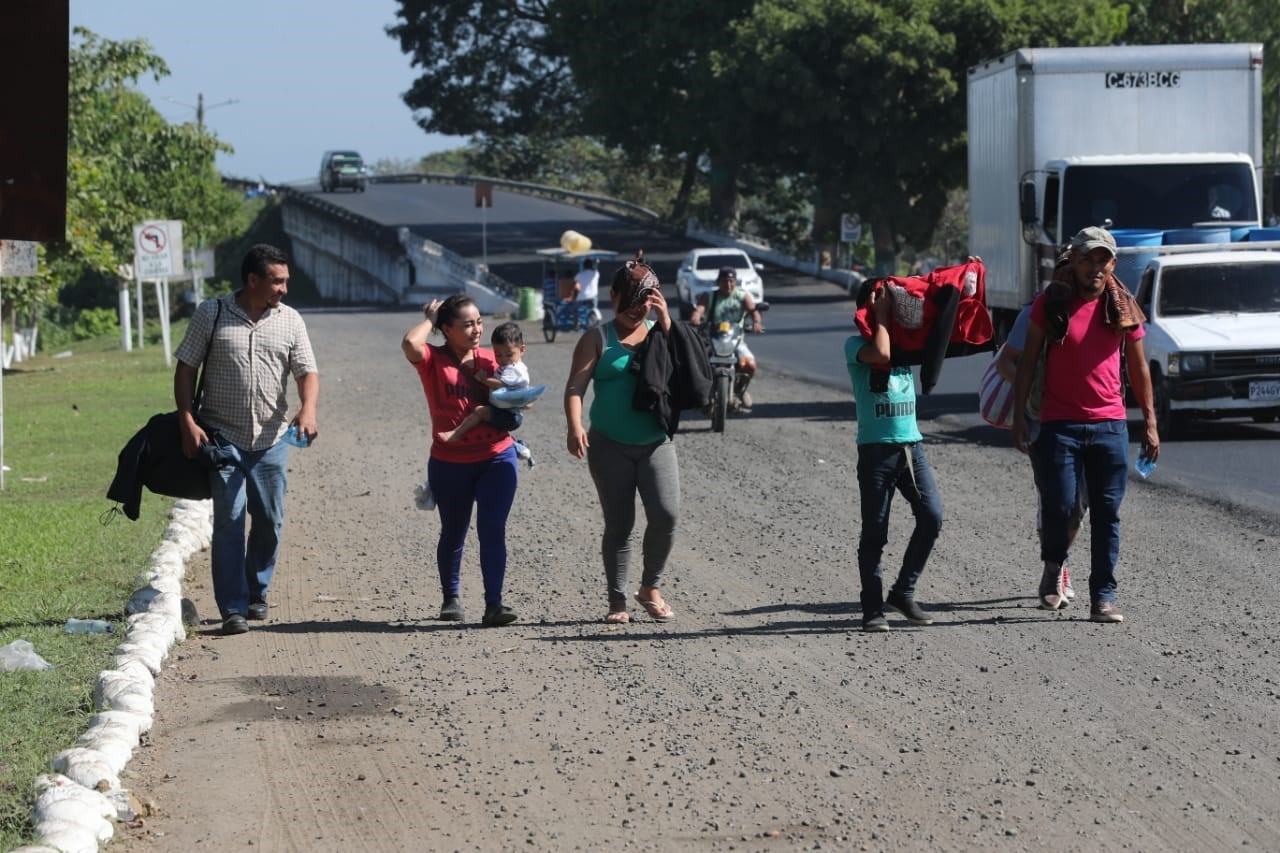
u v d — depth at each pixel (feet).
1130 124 156.56
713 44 528.22
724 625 67.87
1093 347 65.46
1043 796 44.16
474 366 69.00
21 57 46.19
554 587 77.51
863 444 65.51
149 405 183.21
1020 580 75.92
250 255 67.51
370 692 57.41
